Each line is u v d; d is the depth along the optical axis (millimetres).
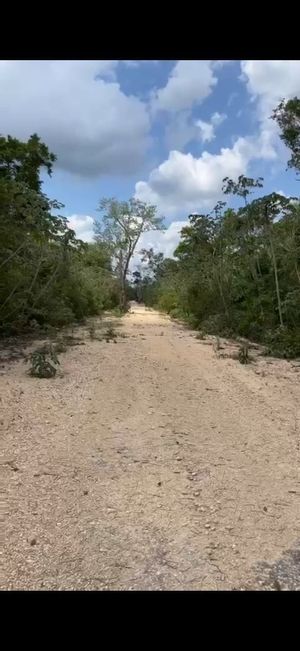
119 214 35938
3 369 8148
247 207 13148
